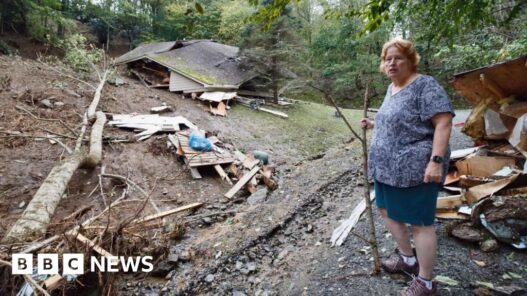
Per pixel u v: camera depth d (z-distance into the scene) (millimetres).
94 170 6051
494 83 3623
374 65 14867
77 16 19656
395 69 1787
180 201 5676
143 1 22188
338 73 16969
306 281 2479
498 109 3791
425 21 4090
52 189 4191
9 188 5195
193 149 7156
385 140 1812
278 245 3326
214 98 11188
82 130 6734
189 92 12125
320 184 4805
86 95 9156
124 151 6852
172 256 3395
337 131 11414
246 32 13320
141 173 6344
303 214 3920
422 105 1671
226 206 5500
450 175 3576
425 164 1671
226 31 18922
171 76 12602
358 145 7586
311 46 18078
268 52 12594
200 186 6297
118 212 4965
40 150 6258
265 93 14211
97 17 20297
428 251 1743
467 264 2240
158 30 22641
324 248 2943
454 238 2561
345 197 4117
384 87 14055
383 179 1822
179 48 15008
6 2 13148
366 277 2291
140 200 5246
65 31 15992
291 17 14422
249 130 10062
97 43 20047
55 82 9156
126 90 10727
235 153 7762
